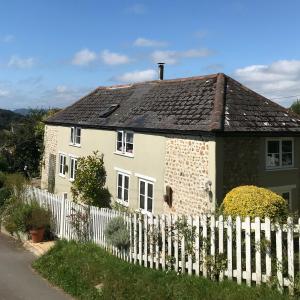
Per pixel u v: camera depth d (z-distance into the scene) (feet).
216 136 47.55
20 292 34.91
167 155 55.26
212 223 33.01
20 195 66.59
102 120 73.10
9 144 114.32
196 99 57.88
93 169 71.31
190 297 29.66
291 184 54.95
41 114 122.21
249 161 50.67
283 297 27.73
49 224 54.90
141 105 68.23
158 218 37.32
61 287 36.11
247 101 55.52
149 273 34.91
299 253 29.12
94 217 46.96
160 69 84.12
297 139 55.83
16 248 52.70
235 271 31.55
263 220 32.09
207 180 48.44
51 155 93.25
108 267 37.22
